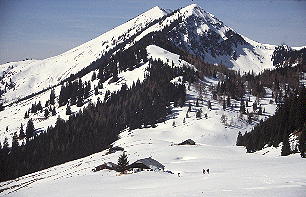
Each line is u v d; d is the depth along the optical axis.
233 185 61.34
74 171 121.69
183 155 129.75
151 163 98.94
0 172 196.62
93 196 68.81
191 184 69.00
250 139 156.62
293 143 120.81
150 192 65.19
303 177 64.38
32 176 145.12
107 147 198.38
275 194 50.81
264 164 91.69
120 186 78.94
